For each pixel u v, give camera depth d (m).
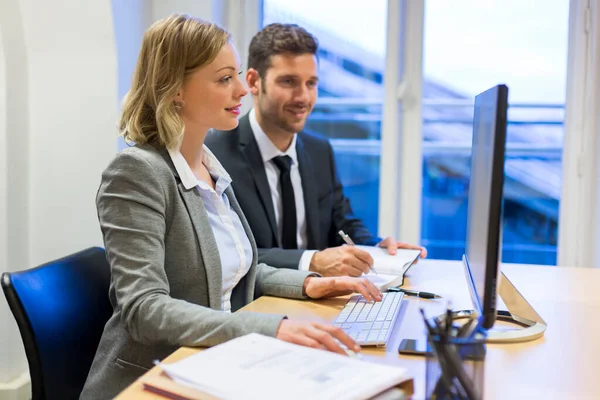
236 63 1.49
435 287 1.66
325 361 0.93
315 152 2.31
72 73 2.36
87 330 1.38
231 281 1.51
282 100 2.09
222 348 0.99
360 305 1.41
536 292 1.63
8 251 2.32
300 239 2.21
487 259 0.98
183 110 1.46
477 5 2.79
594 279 1.80
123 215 1.29
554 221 2.87
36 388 1.23
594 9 2.65
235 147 2.10
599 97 2.66
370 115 2.93
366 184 2.97
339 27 2.90
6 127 2.28
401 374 0.89
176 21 1.43
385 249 2.03
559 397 0.92
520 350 1.14
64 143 2.39
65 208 2.43
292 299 1.54
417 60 2.83
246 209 2.03
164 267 1.36
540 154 2.83
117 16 2.32
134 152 1.36
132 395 0.88
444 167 2.92
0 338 2.34
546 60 2.76
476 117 1.35
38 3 2.29
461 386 0.79
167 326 1.16
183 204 1.39
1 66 2.26
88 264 1.45
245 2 2.87
